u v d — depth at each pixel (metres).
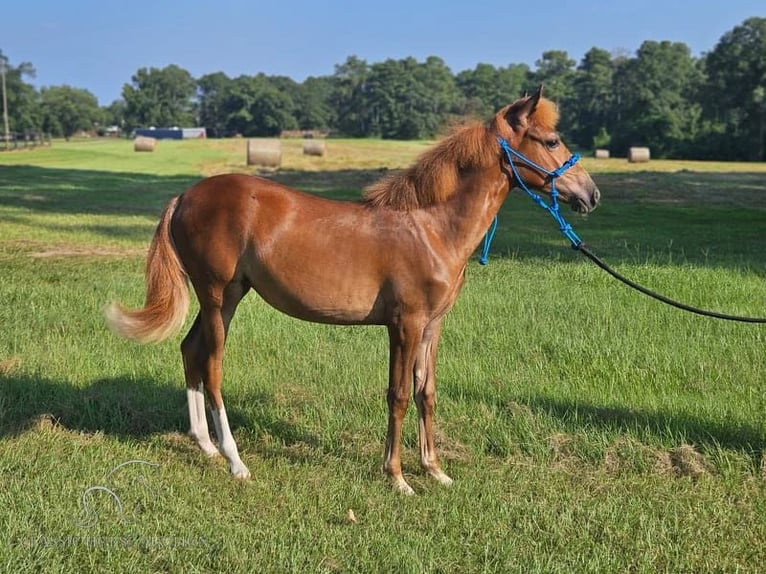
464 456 5.30
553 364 7.08
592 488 4.88
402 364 4.77
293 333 7.71
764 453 5.17
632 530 4.35
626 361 7.01
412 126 103.94
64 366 6.68
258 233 4.82
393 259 4.68
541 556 4.05
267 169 36.31
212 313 5.05
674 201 24.00
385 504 4.57
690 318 8.30
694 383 6.58
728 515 4.50
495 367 6.93
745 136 67.75
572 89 97.69
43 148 59.53
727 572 4.00
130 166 38.84
